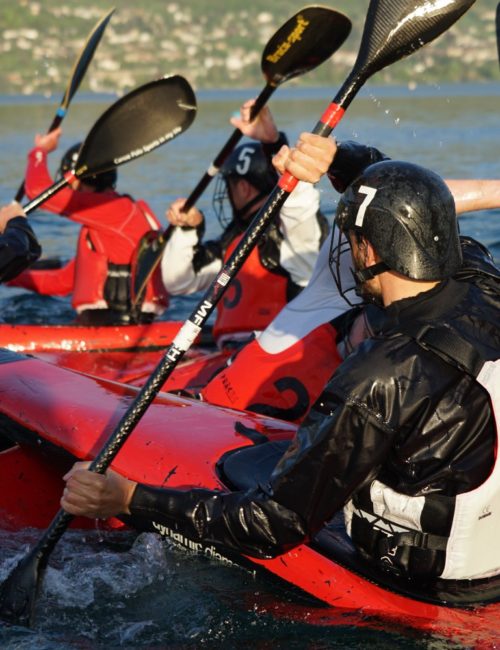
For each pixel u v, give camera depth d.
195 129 25.38
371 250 2.61
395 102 39.91
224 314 5.35
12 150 19.61
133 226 6.27
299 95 74.12
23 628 2.96
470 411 2.52
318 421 2.53
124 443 3.18
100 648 2.85
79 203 6.18
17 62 158.50
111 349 5.91
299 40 4.54
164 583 3.15
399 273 2.54
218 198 5.56
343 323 3.97
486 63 163.62
